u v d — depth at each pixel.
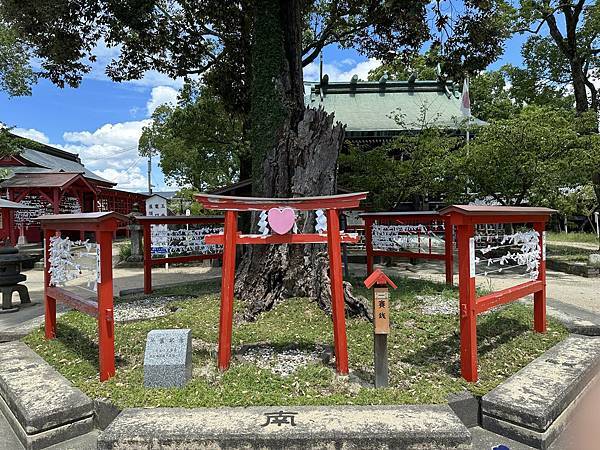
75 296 4.68
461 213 3.73
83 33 9.41
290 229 4.18
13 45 16.22
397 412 3.23
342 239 4.27
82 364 4.35
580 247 17.11
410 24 8.68
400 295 7.00
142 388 3.68
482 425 3.47
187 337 3.87
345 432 2.95
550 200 11.80
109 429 3.03
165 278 11.57
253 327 5.43
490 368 4.10
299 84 7.37
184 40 11.35
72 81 10.02
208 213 19.47
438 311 6.09
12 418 3.66
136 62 11.23
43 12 8.11
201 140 14.45
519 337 5.01
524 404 3.31
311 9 11.60
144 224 8.05
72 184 21.75
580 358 4.34
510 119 12.23
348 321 5.59
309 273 6.46
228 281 4.06
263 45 7.13
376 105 20.50
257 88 7.17
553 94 16.30
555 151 11.62
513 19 13.95
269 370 4.05
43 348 4.98
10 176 20.59
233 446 2.92
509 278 10.47
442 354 4.48
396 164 13.41
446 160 12.48
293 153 6.86
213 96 13.92
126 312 6.61
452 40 9.13
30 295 10.05
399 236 8.48
